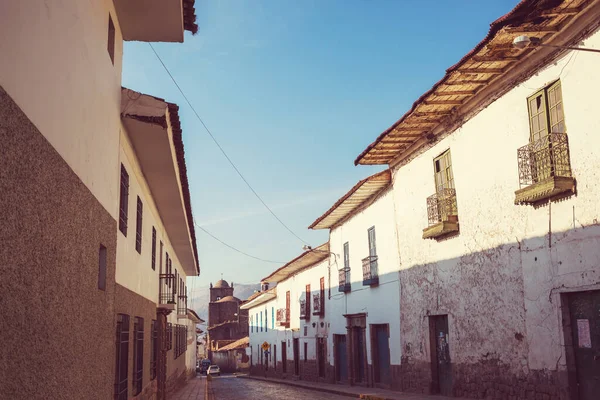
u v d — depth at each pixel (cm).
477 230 1266
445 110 1341
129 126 872
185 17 867
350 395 1852
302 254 2692
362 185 1856
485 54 1041
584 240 924
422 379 1562
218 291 9019
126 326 905
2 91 341
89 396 581
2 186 340
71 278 509
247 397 2100
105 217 686
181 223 1731
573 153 946
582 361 946
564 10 888
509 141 1141
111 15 760
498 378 1176
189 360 3953
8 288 351
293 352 3353
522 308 1095
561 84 979
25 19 385
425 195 1553
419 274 1591
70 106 510
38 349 412
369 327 2020
